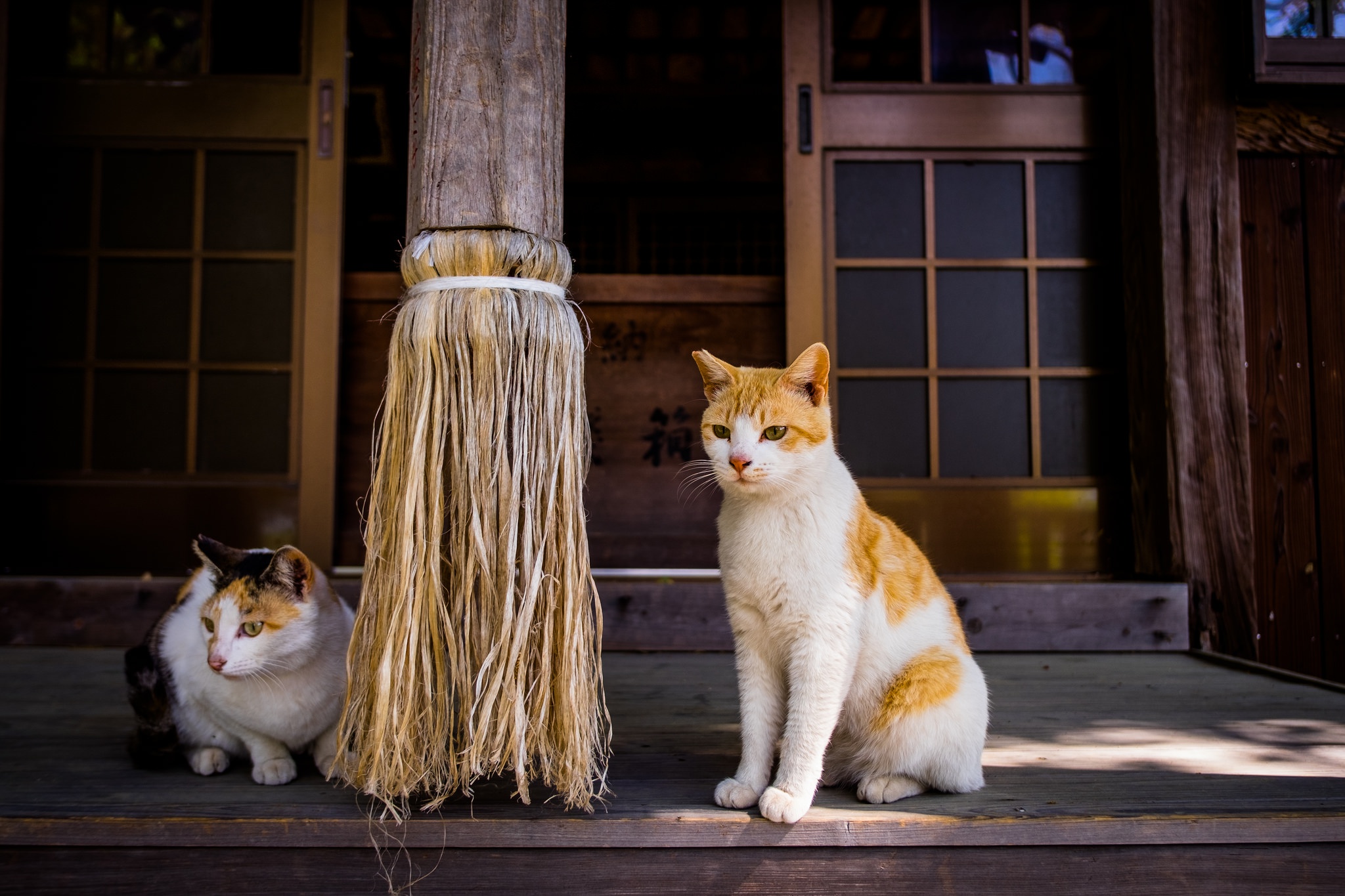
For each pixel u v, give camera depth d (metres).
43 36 2.91
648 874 1.23
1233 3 2.71
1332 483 2.79
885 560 1.48
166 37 2.94
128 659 1.39
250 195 2.92
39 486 2.78
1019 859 1.24
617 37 4.22
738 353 3.15
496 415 1.30
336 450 2.85
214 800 1.29
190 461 2.84
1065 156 2.94
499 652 1.26
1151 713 1.88
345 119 2.93
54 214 2.87
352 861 1.22
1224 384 2.66
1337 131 2.77
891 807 1.29
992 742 1.65
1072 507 2.87
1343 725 1.77
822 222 2.92
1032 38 2.99
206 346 2.88
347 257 4.16
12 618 2.48
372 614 1.30
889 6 3.01
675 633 2.59
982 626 2.58
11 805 1.26
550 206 1.43
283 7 2.96
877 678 1.41
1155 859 1.24
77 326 2.86
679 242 4.82
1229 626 2.62
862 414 2.91
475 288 1.33
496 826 1.21
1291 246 2.81
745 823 1.22
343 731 1.33
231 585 1.39
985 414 2.91
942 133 2.94
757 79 4.59
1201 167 2.70
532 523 1.30
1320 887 1.24
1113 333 2.92
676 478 3.12
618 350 3.13
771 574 1.35
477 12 1.40
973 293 2.94
